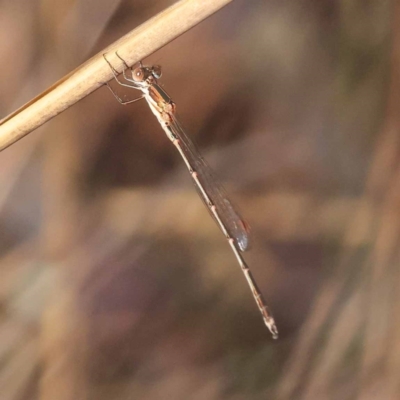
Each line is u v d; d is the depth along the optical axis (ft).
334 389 1.00
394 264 1.00
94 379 1.00
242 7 0.99
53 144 0.99
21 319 1.00
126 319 1.00
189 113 1.00
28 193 0.99
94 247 1.00
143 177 1.00
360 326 1.00
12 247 0.99
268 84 1.00
